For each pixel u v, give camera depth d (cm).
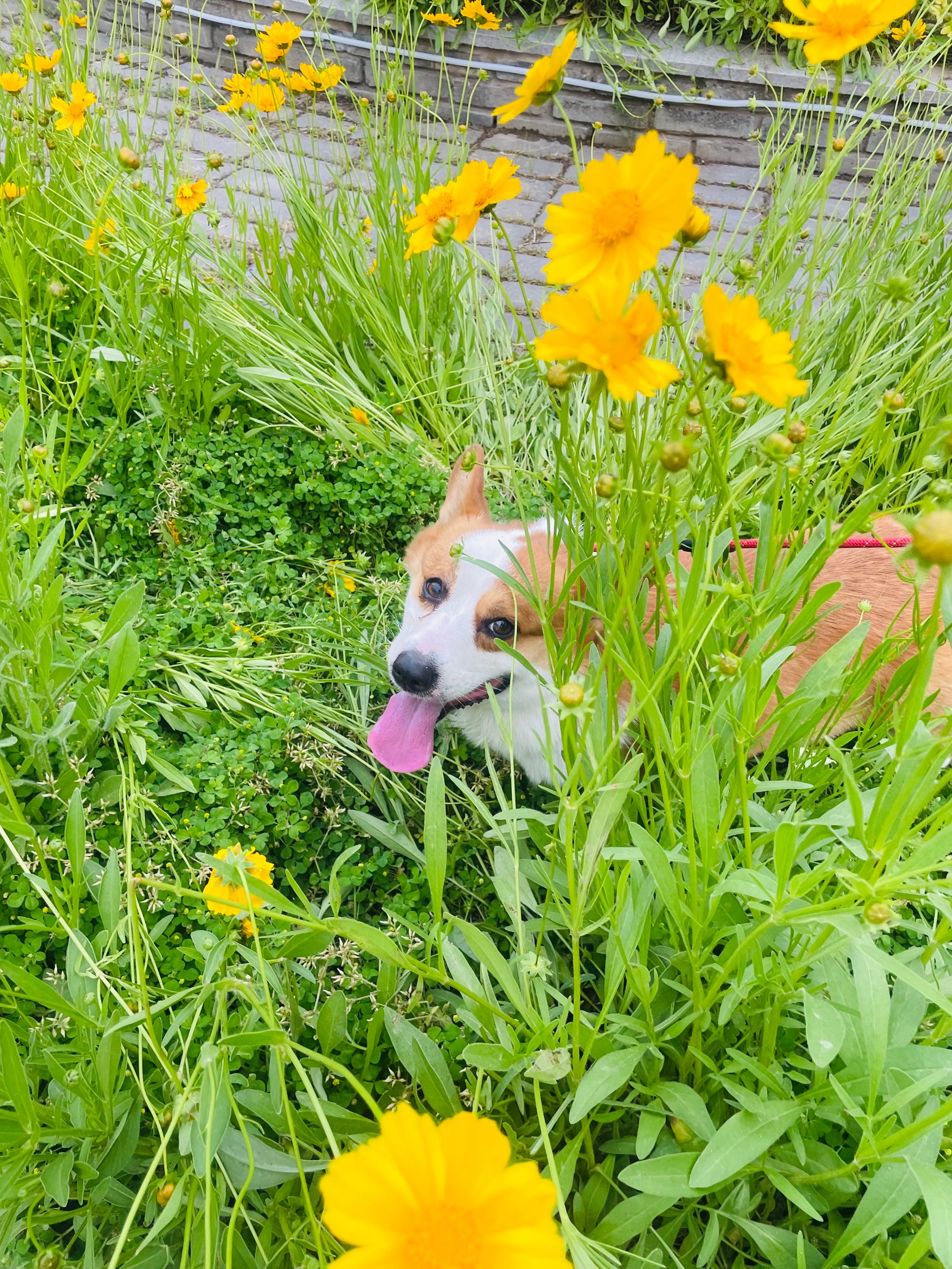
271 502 116
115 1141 58
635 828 54
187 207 108
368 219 148
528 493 122
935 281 135
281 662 95
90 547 109
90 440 112
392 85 156
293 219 154
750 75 218
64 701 82
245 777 82
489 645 87
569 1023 63
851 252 129
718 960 60
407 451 127
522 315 166
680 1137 56
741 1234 60
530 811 65
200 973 70
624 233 41
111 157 137
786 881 49
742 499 93
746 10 223
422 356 139
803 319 101
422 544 96
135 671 83
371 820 79
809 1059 60
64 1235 60
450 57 234
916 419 121
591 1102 52
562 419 55
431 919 77
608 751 51
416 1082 61
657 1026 58
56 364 121
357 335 146
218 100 219
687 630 54
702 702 68
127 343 121
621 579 53
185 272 131
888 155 137
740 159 228
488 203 54
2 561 76
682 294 173
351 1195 31
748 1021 60
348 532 118
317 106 228
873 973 50
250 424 126
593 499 59
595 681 54
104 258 125
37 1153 58
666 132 230
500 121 53
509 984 56
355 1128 59
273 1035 46
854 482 117
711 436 47
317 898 79
